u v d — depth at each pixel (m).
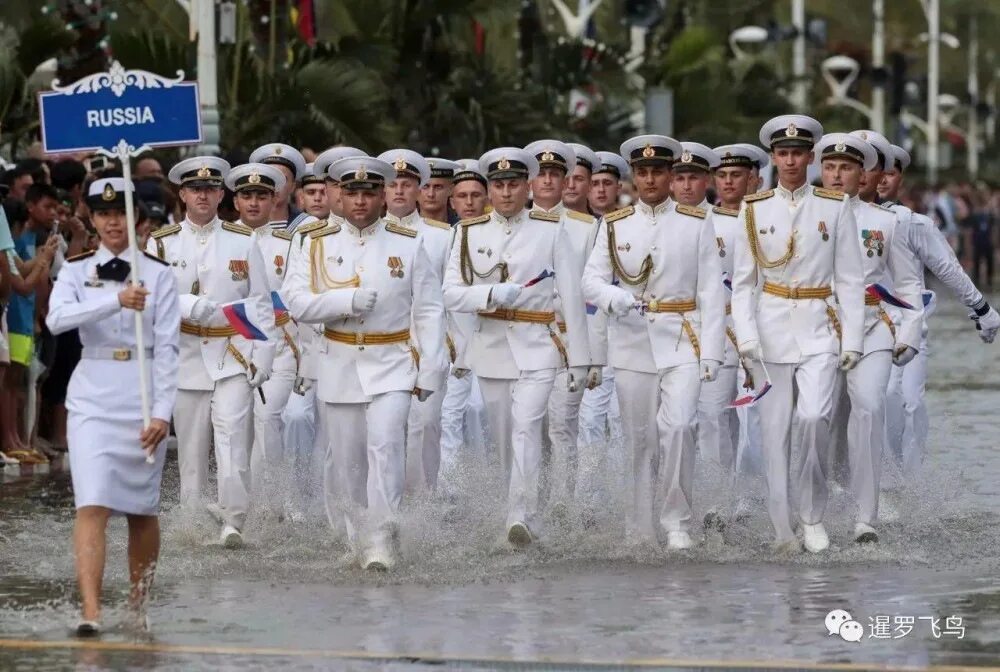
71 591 24.33
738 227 27.83
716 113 71.62
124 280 22.30
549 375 28.28
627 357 27.97
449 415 31.72
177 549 27.62
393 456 26.39
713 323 27.67
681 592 24.03
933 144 143.75
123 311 22.14
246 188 30.89
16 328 35.97
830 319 27.55
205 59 45.59
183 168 29.11
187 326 28.81
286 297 26.92
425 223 31.38
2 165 37.22
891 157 31.09
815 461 27.12
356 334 26.59
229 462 28.28
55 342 37.78
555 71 64.38
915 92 138.00
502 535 28.03
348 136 51.69
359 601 23.61
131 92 25.55
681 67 71.38
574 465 29.30
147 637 21.61
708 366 27.55
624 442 28.27
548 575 25.38
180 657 20.58
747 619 22.28
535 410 28.06
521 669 19.97
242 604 23.44
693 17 86.38
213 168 29.11
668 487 27.50
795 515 27.98
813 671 19.70
